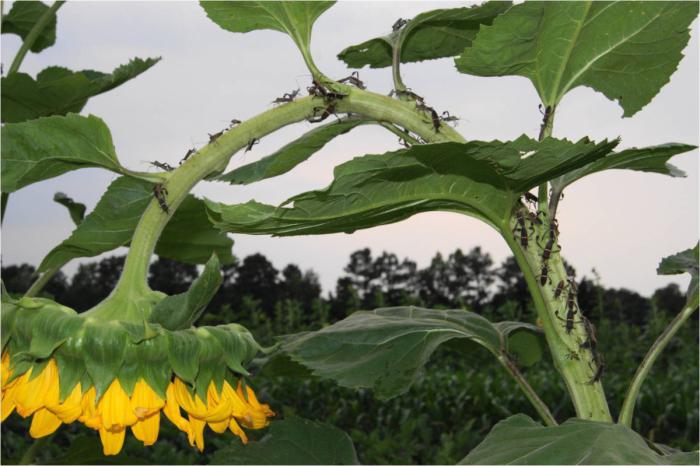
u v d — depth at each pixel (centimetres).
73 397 48
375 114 59
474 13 66
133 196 65
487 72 61
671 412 291
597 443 46
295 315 552
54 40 134
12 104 106
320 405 352
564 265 63
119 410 48
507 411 313
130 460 93
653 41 58
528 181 56
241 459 68
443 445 270
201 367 51
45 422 49
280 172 66
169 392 50
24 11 125
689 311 60
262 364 69
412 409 326
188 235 93
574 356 59
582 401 59
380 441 280
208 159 56
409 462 266
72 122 53
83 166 55
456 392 329
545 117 62
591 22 57
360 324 70
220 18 60
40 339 49
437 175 56
